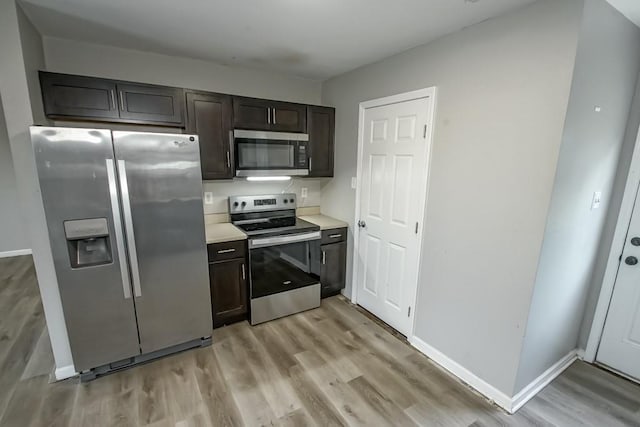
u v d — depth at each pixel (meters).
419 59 2.28
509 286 1.83
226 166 2.74
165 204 2.15
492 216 1.89
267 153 2.89
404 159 2.49
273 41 2.28
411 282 2.52
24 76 1.79
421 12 1.78
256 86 3.11
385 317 2.86
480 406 1.93
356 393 2.02
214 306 2.64
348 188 3.19
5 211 4.44
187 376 2.15
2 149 4.32
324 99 3.45
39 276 1.95
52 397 1.94
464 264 2.08
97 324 2.05
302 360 2.34
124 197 1.98
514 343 1.84
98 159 1.88
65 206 1.84
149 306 2.21
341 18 1.89
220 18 1.92
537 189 1.67
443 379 2.17
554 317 2.01
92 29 2.10
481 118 1.90
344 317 2.98
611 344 2.24
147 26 2.05
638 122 2.02
